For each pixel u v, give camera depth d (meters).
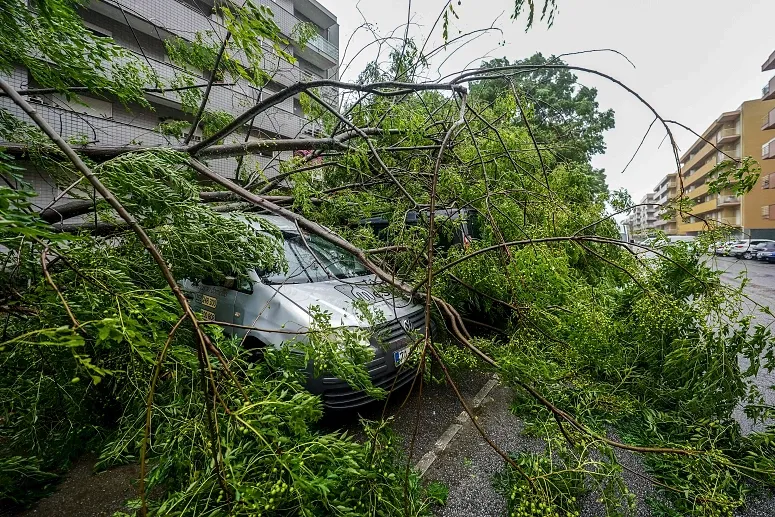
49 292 1.20
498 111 3.48
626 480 2.01
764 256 16.89
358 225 3.41
